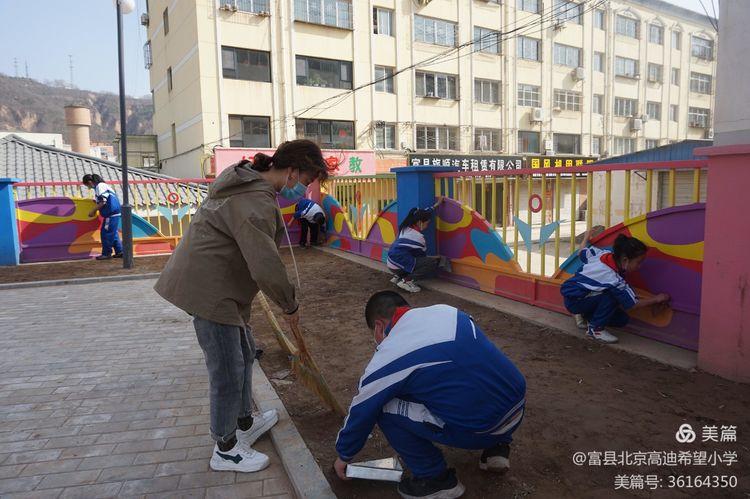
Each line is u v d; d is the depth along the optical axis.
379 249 8.52
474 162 24.31
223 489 2.48
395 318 2.38
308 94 21.89
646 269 4.20
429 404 2.16
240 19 20.48
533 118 27.53
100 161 18.77
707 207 3.45
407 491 2.32
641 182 17.61
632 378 3.53
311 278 7.45
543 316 4.95
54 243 9.53
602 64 30.39
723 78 4.81
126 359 4.33
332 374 3.84
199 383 3.81
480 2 25.73
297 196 2.62
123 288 7.26
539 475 2.49
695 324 3.90
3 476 2.60
